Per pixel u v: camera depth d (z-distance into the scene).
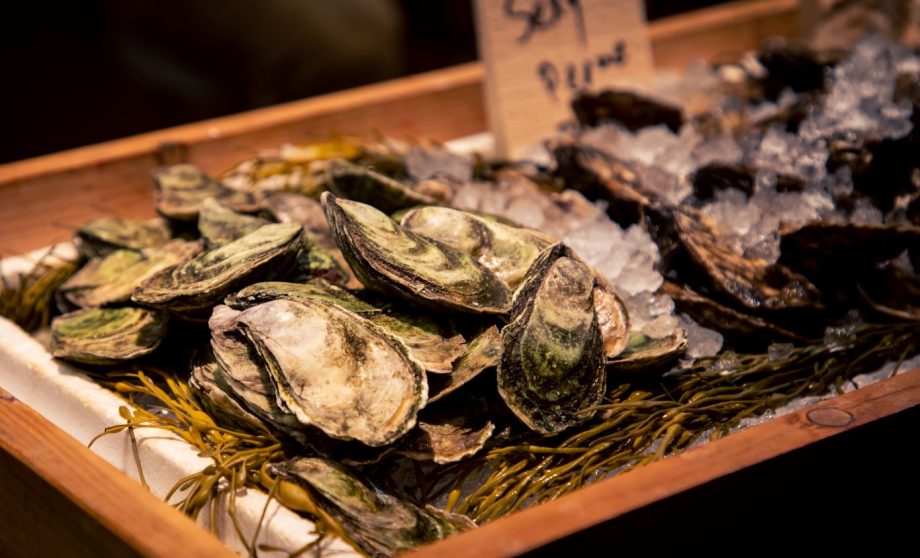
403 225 0.72
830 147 0.83
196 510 0.62
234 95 1.28
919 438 0.65
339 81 1.28
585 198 0.82
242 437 0.65
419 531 0.60
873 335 0.75
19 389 0.73
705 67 1.01
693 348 0.72
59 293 0.78
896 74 0.91
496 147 0.95
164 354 0.72
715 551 0.60
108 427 0.67
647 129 0.89
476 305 0.66
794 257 0.77
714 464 0.60
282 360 0.63
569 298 0.68
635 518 0.57
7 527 0.66
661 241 0.76
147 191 0.92
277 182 0.89
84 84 1.68
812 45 1.11
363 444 0.62
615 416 0.67
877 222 0.78
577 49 0.96
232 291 0.67
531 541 0.55
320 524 0.59
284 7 1.20
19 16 1.69
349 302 0.67
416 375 0.63
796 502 0.62
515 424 0.66
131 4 1.23
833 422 0.62
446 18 1.88
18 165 0.88
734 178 0.81
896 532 0.67
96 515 0.58
